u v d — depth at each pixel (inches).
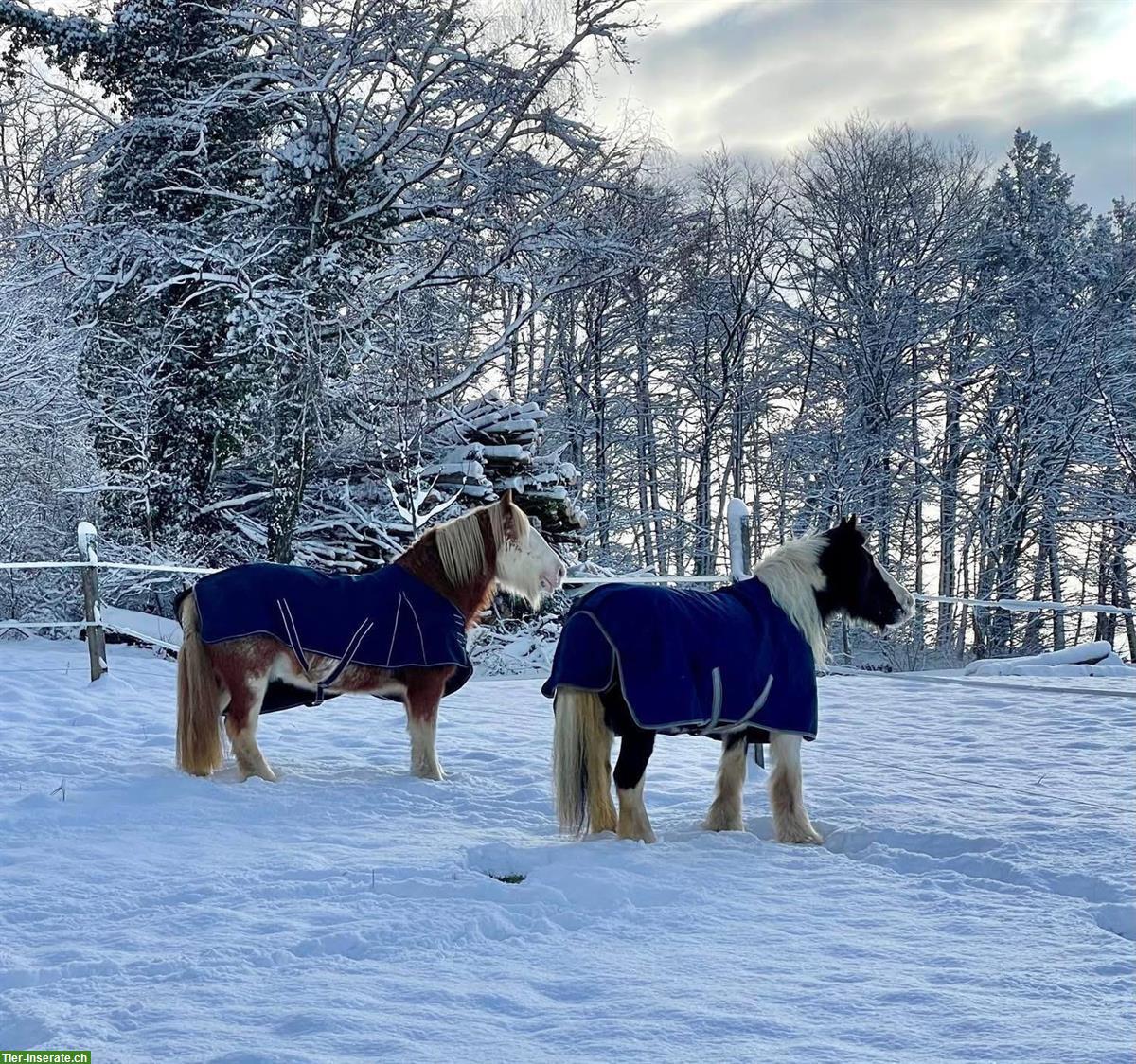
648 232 1131.9
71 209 971.9
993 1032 141.8
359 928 182.1
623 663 243.1
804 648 263.1
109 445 792.3
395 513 834.8
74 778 301.6
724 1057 134.5
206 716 307.6
